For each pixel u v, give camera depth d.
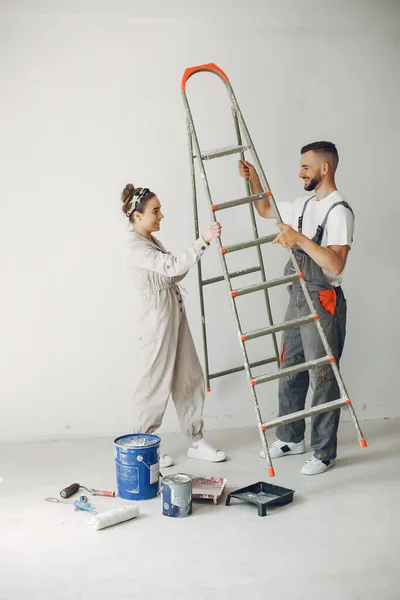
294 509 3.26
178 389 4.02
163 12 4.35
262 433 3.32
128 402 4.50
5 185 4.30
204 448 4.00
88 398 4.46
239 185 4.50
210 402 4.60
